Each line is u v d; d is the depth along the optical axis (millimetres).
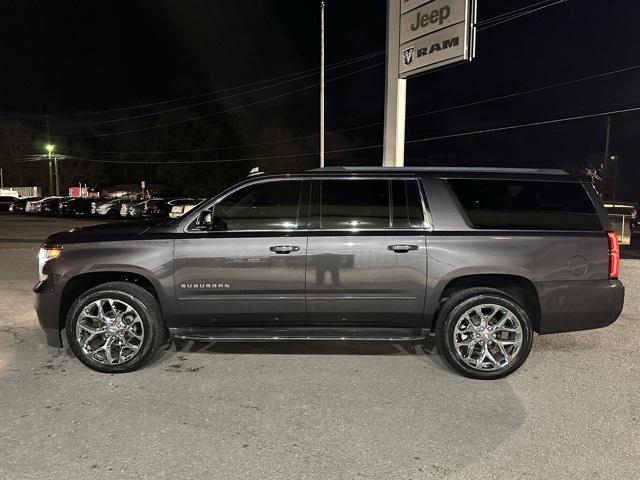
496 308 4648
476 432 3611
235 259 4695
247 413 3908
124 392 4305
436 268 4664
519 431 3627
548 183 4836
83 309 4715
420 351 5434
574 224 4754
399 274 4688
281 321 4859
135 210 31578
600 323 4746
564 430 3643
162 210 30703
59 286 4770
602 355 5324
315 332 4855
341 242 4695
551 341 5828
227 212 4879
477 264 4629
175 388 4398
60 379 4602
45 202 35938
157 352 5355
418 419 3816
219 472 3092
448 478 3037
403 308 4738
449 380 4613
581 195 4812
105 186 71438
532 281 4652
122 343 4754
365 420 3799
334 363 5043
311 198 4852
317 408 4004
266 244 4703
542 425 3723
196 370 4836
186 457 3262
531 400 4172
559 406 4055
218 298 4754
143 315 4742
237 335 4789
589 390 4383
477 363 4629
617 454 3311
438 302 4719
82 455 3275
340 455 3297
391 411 3953
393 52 12992
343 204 4824
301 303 4758
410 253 4664
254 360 5125
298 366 4957
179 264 4711
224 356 5242
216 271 4711
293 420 3793
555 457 3271
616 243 4750
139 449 3357
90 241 4801
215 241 4723
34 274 10227
